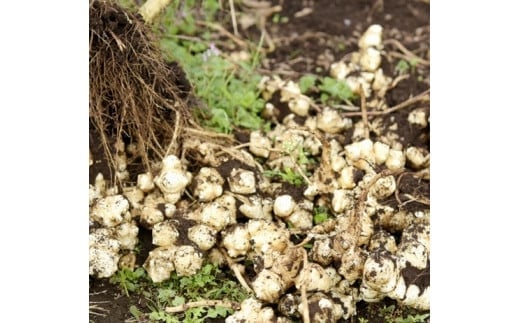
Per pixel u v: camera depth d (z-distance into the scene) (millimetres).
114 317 2557
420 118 2865
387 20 3309
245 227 2578
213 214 2604
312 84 3043
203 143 2746
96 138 2707
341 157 2719
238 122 2896
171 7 3076
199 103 2869
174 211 2635
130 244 2635
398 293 2508
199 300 2541
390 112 2906
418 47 3209
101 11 2686
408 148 2809
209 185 2652
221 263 2633
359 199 2514
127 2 2807
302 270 2455
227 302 2521
